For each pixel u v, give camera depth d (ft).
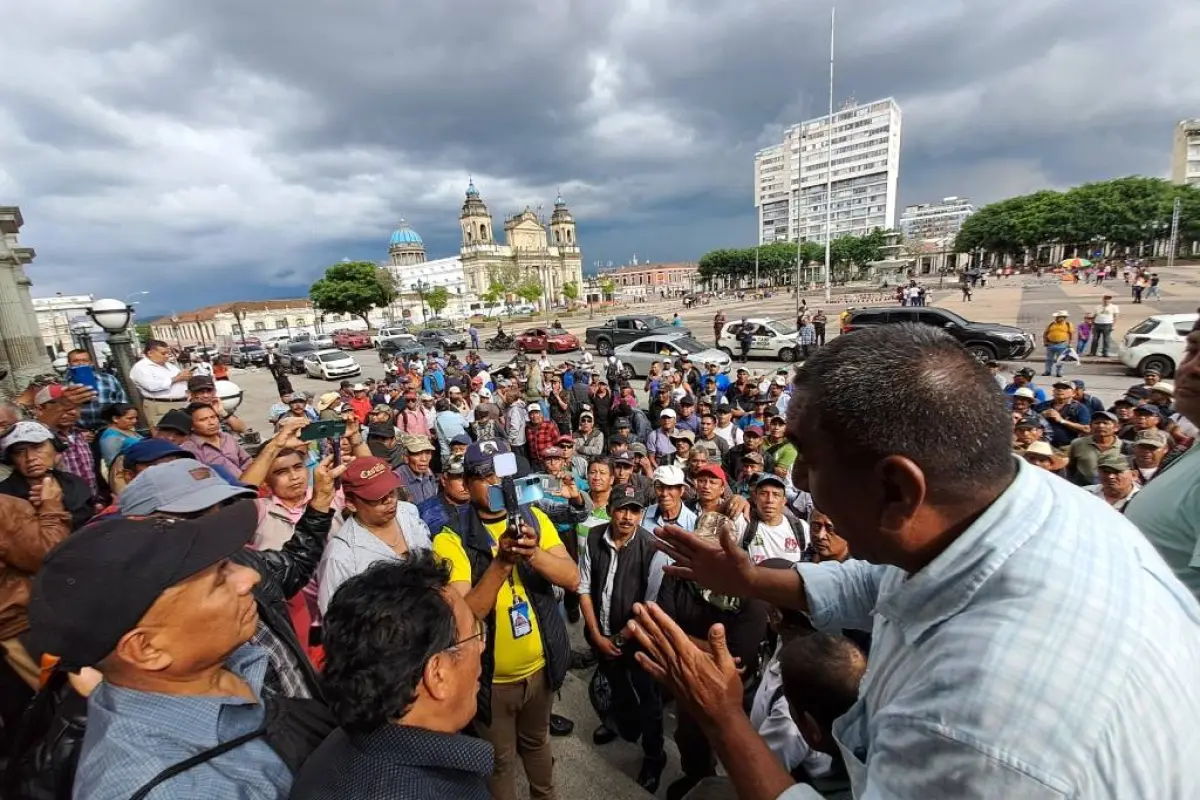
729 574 4.35
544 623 7.50
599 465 12.90
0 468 11.28
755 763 2.68
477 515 7.87
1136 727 1.82
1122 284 110.22
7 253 40.96
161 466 5.34
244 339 123.54
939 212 422.00
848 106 301.02
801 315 62.08
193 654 3.38
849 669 4.91
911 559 2.48
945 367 2.27
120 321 21.84
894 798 2.16
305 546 7.54
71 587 3.08
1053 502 2.30
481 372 42.80
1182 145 239.09
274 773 3.51
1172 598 2.18
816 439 2.53
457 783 3.33
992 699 1.90
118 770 2.97
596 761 9.09
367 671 3.13
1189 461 4.16
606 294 286.25
